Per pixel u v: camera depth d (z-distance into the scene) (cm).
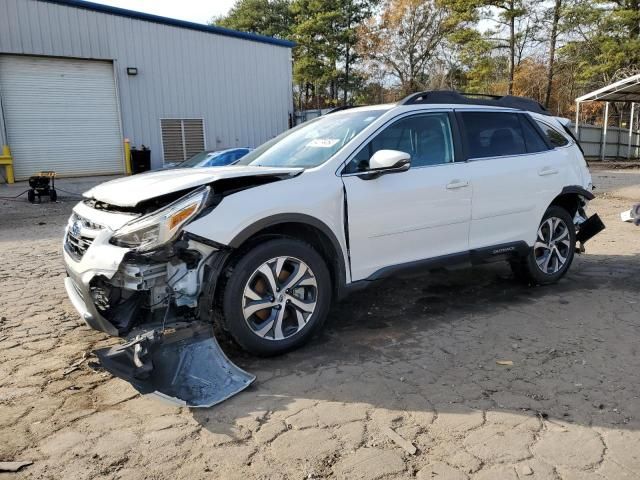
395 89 4481
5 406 310
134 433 281
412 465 252
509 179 484
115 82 1853
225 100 2102
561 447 265
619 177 1831
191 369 323
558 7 3127
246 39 2117
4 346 398
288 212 358
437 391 324
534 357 372
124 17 1834
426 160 443
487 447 266
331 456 260
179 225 315
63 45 1734
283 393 323
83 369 359
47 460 258
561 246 551
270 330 363
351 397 318
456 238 455
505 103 528
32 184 1416
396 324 440
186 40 1975
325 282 382
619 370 350
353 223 392
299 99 5212
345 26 4366
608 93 2566
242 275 344
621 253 686
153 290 329
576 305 483
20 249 785
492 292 526
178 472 248
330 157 401
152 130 1953
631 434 276
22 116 1725
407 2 4050
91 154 1859
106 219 346
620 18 3055
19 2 1650
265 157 461
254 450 265
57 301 509
